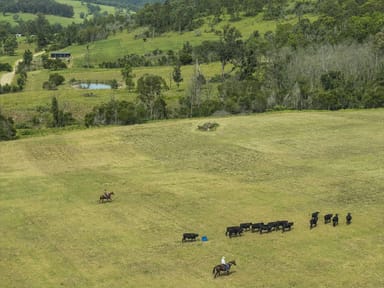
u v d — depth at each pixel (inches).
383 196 2363.4
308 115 4352.9
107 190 2541.8
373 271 1631.4
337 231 1974.7
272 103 4960.6
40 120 4731.8
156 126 4042.8
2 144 3577.8
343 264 1685.5
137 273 1642.5
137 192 2500.0
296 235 1945.1
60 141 3612.2
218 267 1599.4
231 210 2224.4
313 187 2517.2
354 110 4581.7
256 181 2642.7
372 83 5039.4
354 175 2687.0
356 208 2220.7
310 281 1571.1
